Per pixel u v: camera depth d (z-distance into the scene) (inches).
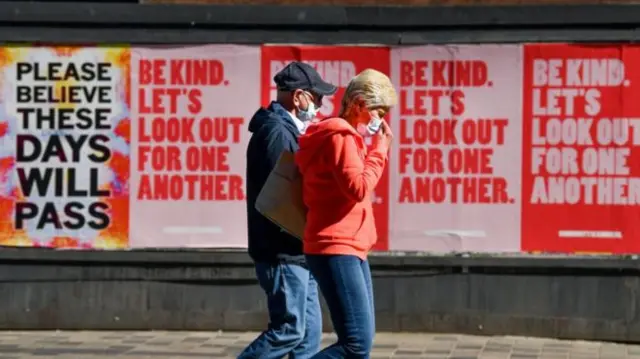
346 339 852.0
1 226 1413.6
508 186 1369.3
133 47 1397.6
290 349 959.6
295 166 908.6
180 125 1398.9
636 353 1307.8
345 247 850.1
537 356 1277.1
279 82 983.6
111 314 1423.5
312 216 861.2
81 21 1396.4
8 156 1406.3
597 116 1354.6
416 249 1384.1
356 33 1384.1
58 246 1414.9
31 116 1405.0
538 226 1366.9
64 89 1402.6
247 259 1405.0
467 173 1374.3
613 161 1354.6
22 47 1400.1
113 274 1419.8
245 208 1400.1
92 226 1412.4
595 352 1307.8
